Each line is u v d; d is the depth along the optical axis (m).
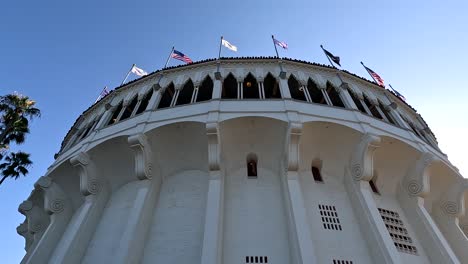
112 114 20.48
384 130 17.31
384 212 16.28
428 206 18.20
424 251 14.99
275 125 16.09
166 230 14.78
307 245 11.96
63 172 18.66
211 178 14.80
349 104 18.09
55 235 17.36
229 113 16.19
